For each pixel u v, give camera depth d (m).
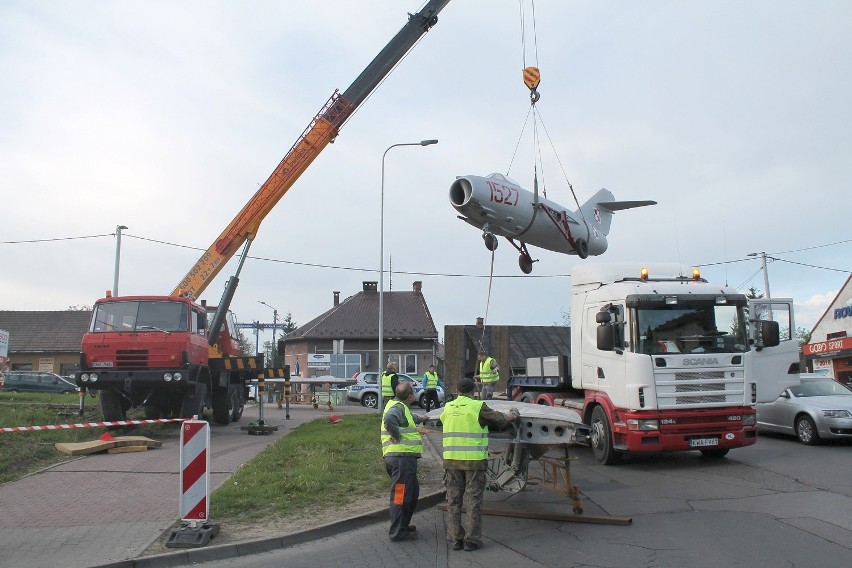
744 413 11.23
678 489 9.62
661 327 11.14
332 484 9.63
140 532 7.29
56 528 7.45
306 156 18.94
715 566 6.21
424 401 29.05
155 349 14.77
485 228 13.01
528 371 15.71
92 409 19.03
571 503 8.92
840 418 13.43
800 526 7.45
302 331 48.81
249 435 16.28
